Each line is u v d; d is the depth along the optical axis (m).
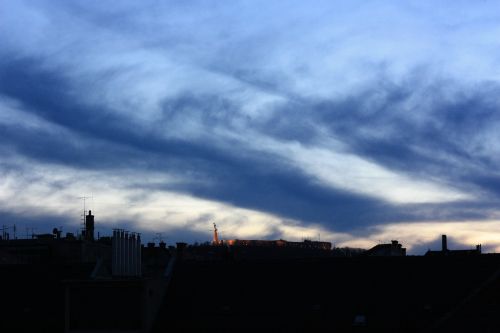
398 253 76.12
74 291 52.47
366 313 49.34
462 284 49.72
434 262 52.44
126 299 51.75
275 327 50.09
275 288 54.06
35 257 81.44
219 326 51.25
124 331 51.34
